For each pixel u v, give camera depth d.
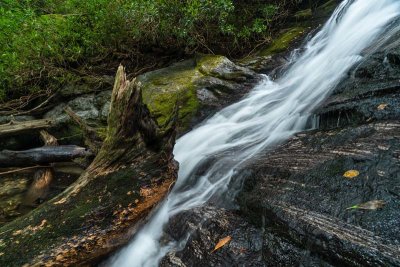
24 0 7.73
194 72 6.73
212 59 7.05
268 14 8.08
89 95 7.46
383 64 3.91
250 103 5.79
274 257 2.43
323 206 2.45
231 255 2.68
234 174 3.55
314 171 2.88
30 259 2.92
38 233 3.11
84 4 7.22
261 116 5.22
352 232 2.12
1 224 4.72
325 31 7.21
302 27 8.20
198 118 5.99
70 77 7.68
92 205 3.28
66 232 3.10
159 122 5.80
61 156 5.50
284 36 8.05
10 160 5.39
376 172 2.53
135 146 3.51
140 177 3.45
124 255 3.37
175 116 3.68
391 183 2.37
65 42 7.62
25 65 7.10
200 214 3.31
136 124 3.46
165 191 3.56
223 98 6.31
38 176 5.54
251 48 8.42
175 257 3.03
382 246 1.94
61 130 6.82
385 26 5.43
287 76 6.44
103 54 8.06
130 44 7.90
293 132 4.16
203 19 7.44
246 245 2.72
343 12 7.02
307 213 2.46
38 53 7.14
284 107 5.09
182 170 4.41
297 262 2.28
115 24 7.20
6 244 3.03
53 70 7.56
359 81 4.06
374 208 2.23
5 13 7.07
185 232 3.23
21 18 6.77
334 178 2.68
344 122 3.62
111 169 3.52
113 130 3.54
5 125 6.34
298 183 2.83
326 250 2.15
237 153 4.21
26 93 7.82
